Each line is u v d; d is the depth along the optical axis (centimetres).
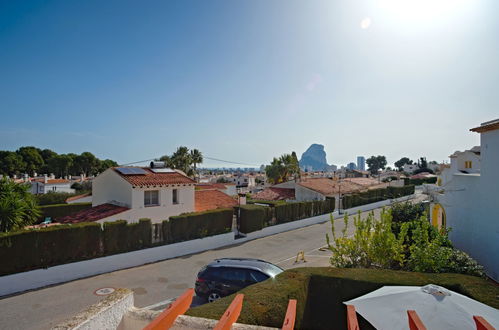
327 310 740
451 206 1524
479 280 733
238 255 1872
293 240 2302
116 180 2202
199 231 2002
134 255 1650
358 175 10269
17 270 1302
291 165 5091
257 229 2389
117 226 1619
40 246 1368
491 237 1144
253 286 674
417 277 754
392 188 4588
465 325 451
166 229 1847
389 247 998
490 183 1153
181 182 2264
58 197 3541
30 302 1166
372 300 550
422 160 9725
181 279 1438
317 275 769
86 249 1509
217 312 517
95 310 323
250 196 4034
